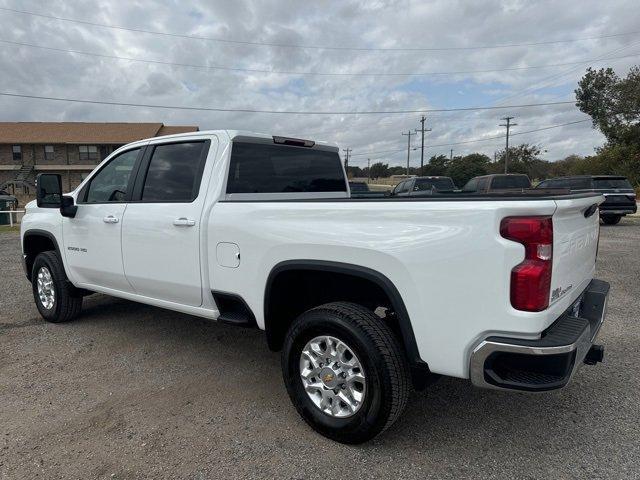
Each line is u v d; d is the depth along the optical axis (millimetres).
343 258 2797
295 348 3006
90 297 6375
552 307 2418
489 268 2332
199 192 3664
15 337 4793
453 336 2471
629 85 37656
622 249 10344
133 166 4246
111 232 4262
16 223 21594
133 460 2729
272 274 3127
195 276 3633
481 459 2715
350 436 2783
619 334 4754
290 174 4359
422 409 3312
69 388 3646
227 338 4781
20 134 45188
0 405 3373
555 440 2902
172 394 3553
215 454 2785
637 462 2662
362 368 2691
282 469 2641
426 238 2500
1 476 2582
